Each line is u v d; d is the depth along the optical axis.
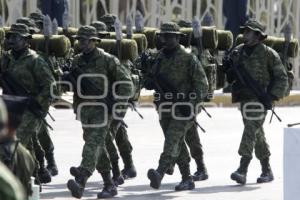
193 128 35.53
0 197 14.46
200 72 32.38
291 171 25.55
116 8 73.75
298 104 73.12
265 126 56.41
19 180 19.92
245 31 34.16
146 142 48.00
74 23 71.69
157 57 32.94
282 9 82.88
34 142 34.19
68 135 49.59
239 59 34.19
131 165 36.44
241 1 67.94
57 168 38.19
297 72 82.56
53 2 59.09
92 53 31.12
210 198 32.28
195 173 36.22
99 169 31.83
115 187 32.34
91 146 30.61
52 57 32.94
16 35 30.38
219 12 78.88
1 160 19.53
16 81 30.45
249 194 33.25
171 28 32.59
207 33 35.03
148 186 34.75
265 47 34.06
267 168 36.03
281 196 32.94
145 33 37.97
